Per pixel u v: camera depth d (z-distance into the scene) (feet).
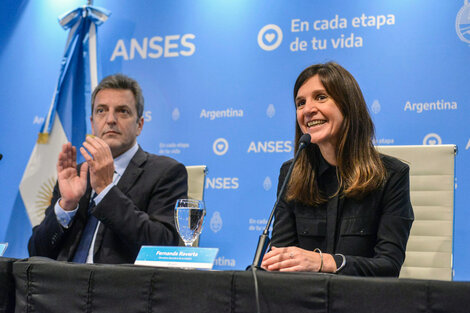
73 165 6.52
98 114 7.25
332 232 5.20
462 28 9.50
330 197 5.31
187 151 11.06
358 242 5.06
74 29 11.66
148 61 11.60
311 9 10.57
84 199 6.59
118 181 6.81
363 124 5.37
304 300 2.82
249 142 10.68
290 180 5.54
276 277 2.90
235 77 10.97
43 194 11.19
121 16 11.91
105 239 6.29
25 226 11.24
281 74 10.67
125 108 7.18
